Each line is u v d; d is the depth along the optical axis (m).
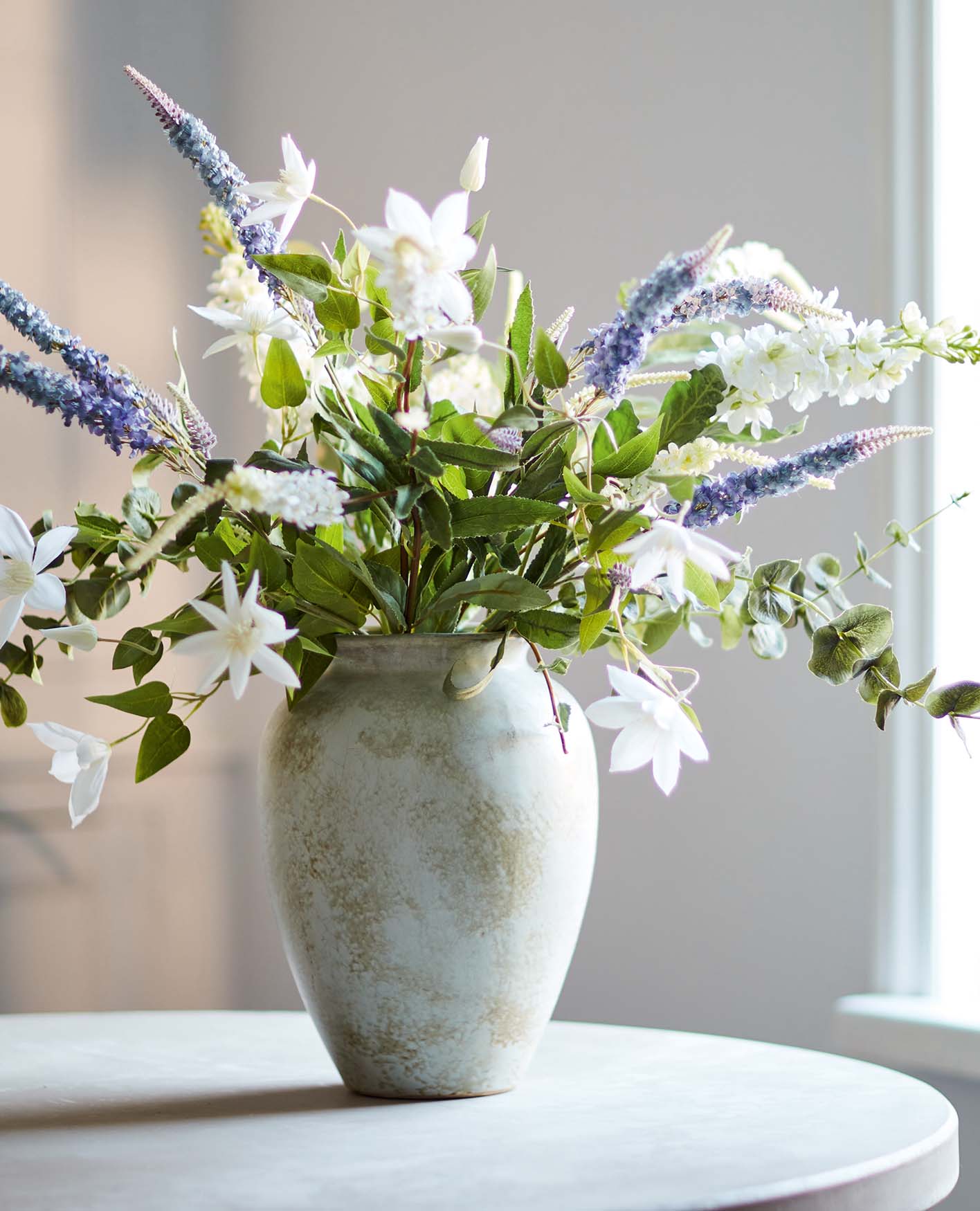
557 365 1.83
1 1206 1.69
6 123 4.07
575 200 3.74
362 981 1.89
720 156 3.41
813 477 1.88
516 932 1.89
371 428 1.96
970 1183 2.72
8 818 3.90
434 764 1.87
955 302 3.09
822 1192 1.72
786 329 2.17
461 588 1.83
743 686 3.29
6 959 3.88
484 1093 1.94
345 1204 1.69
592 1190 1.71
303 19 4.49
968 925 3.03
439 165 4.09
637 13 3.62
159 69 4.50
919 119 3.05
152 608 4.25
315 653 1.91
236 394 4.54
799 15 3.26
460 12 4.07
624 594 1.93
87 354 1.88
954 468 3.06
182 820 4.30
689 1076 2.03
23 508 4.01
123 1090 1.99
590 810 1.94
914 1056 2.77
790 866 3.19
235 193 1.90
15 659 2.01
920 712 3.00
